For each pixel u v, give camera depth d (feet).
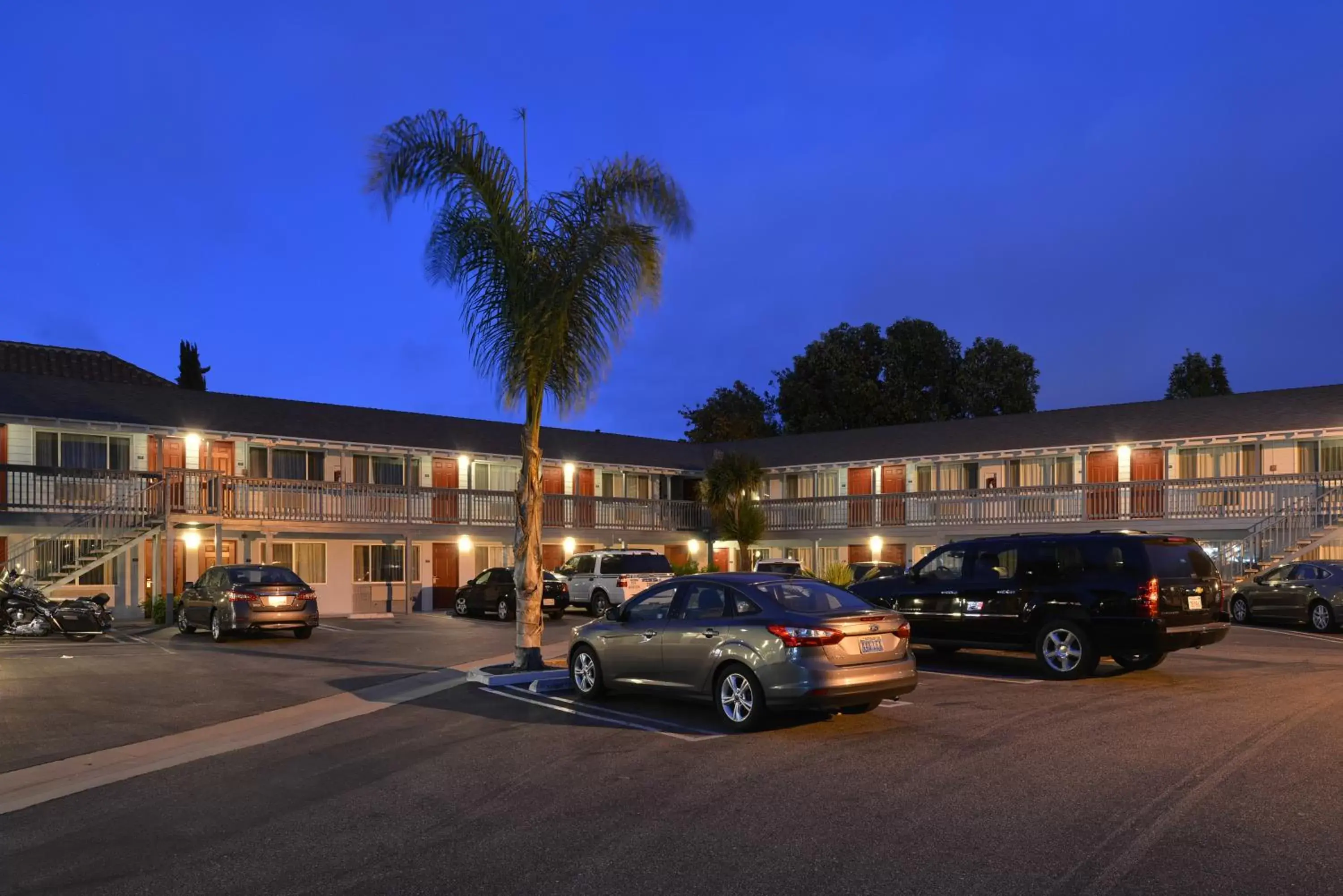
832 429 180.75
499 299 45.80
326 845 20.99
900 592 48.70
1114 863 18.76
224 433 94.99
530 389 45.93
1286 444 95.61
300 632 68.33
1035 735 30.48
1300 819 21.26
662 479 137.49
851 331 185.37
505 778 26.50
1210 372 174.70
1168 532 97.30
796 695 30.81
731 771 26.63
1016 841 20.15
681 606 35.55
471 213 45.21
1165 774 25.29
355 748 30.99
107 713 37.40
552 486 122.42
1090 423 112.68
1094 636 42.22
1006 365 181.16
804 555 128.16
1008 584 44.96
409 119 44.50
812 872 18.62
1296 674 43.37
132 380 113.09
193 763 29.27
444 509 107.96
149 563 89.71
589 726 33.83
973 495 110.32
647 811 22.94
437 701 39.78
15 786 26.61
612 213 45.27
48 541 78.07
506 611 88.28
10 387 87.51
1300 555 85.87
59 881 18.99
